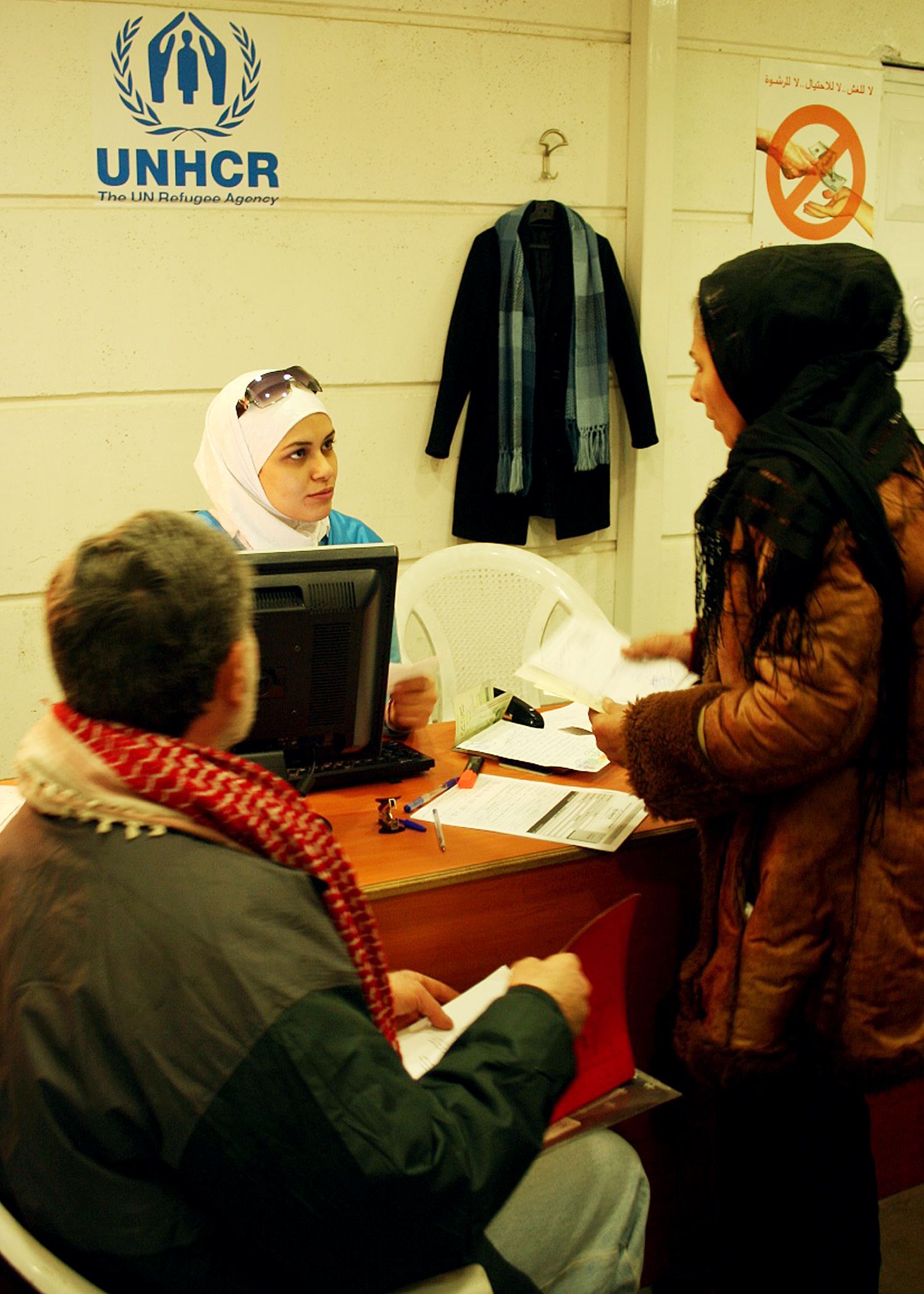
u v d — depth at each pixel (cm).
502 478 316
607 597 354
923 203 377
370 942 102
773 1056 125
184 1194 77
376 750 168
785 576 114
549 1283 112
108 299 275
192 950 77
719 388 132
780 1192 136
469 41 296
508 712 199
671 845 153
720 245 346
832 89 349
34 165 262
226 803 85
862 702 114
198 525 90
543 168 313
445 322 312
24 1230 77
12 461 275
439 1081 89
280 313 292
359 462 311
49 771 85
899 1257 181
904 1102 184
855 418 119
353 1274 78
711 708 122
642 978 157
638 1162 125
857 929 121
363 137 291
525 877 143
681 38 325
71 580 86
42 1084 77
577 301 314
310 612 148
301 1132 74
